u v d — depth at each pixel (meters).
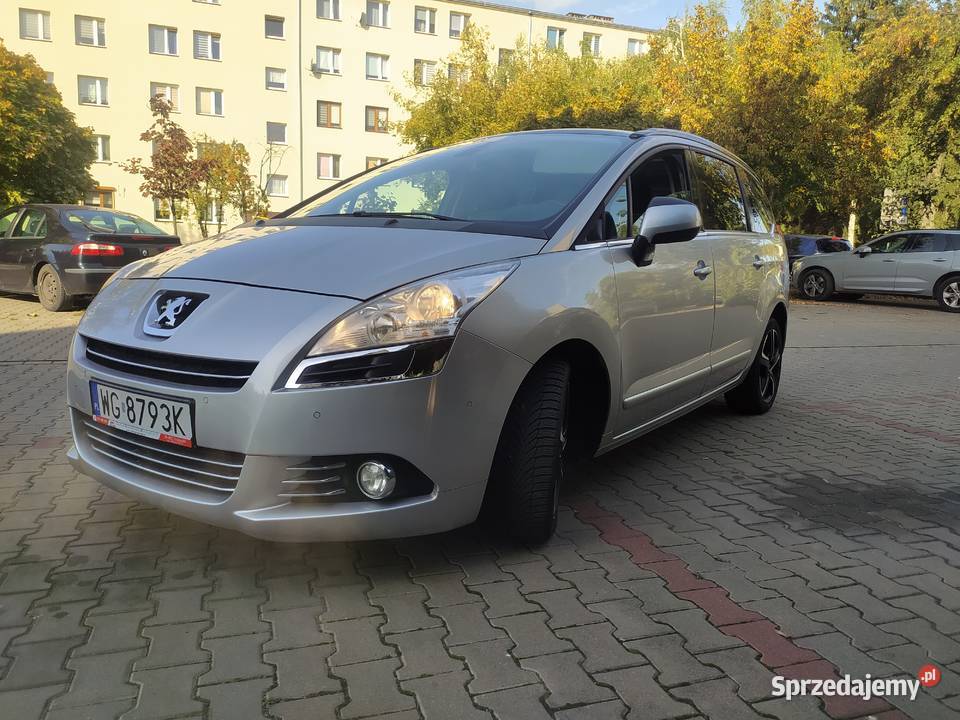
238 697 1.86
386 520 2.26
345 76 40.41
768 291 4.80
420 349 2.23
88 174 24.81
